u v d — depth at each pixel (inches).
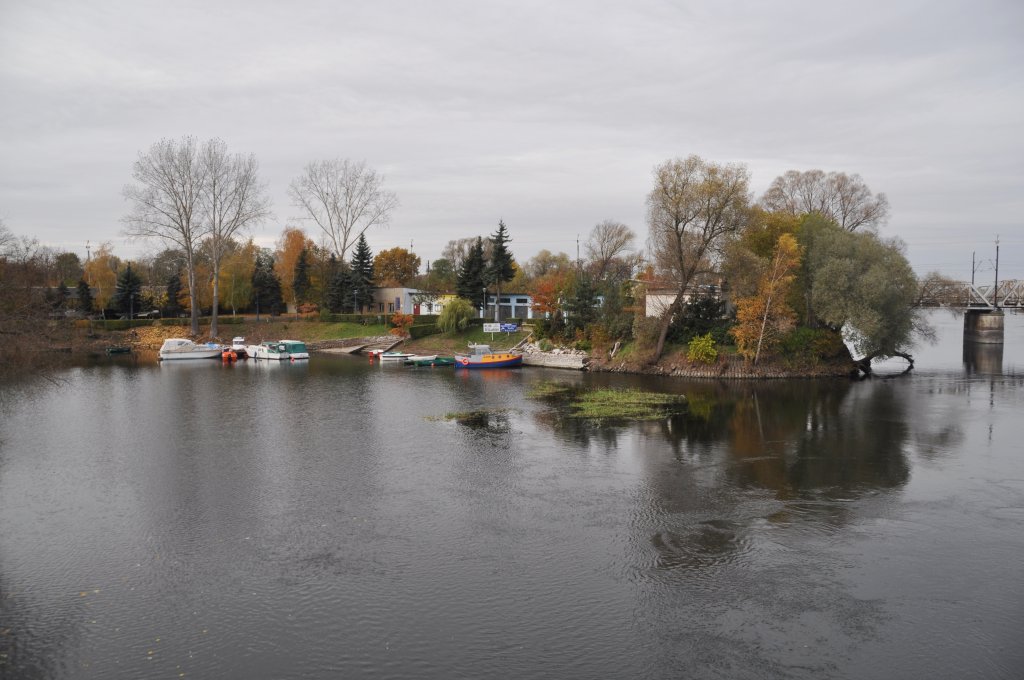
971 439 1487.5
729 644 672.4
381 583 806.5
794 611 732.7
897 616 720.3
